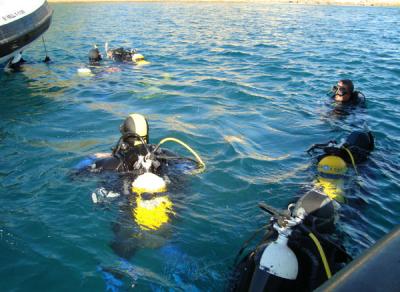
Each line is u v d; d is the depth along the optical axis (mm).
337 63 12305
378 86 9625
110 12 29578
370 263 1013
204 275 3127
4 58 10383
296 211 2982
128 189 3986
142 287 2992
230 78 10234
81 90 9078
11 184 4547
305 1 45031
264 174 4918
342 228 3697
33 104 8055
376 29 21656
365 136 5246
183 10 32156
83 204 3969
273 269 2482
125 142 4344
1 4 10211
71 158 5293
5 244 3469
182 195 4160
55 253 3361
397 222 3975
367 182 4648
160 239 3486
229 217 3912
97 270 3170
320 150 5754
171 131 6262
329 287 970
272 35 18719
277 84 9719
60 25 22188
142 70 11211
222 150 5605
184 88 9172
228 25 22562
